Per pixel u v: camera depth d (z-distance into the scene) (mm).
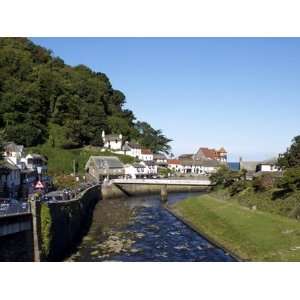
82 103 163000
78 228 60156
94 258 44625
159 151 194125
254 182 75375
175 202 98938
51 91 145750
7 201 49781
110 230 62344
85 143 153625
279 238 46656
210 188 109875
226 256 45469
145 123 199375
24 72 144500
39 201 39500
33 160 96750
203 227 62406
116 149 159250
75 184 101688
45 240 39438
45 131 134625
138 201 104750
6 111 124688
